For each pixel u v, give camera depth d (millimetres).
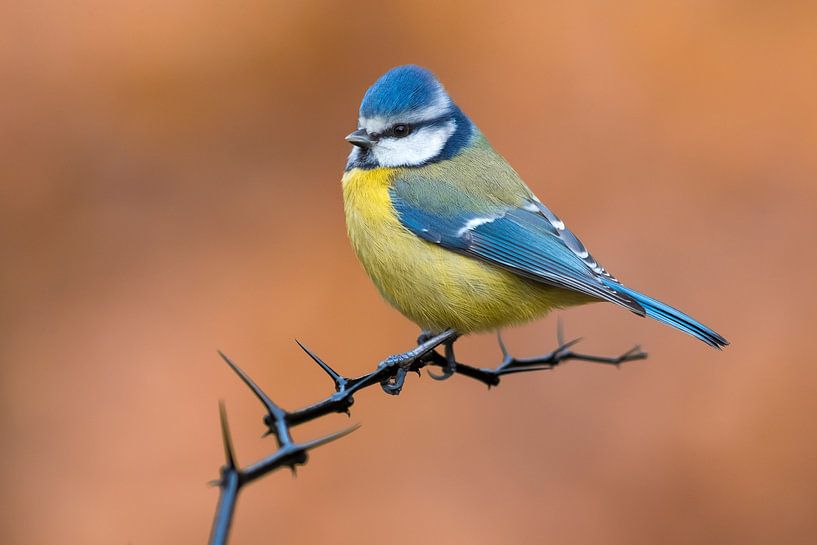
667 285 11648
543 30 12898
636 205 12086
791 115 12391
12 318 11359
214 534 3357
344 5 12867
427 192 8273
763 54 12648
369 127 8516
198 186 12273
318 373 11258
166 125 12422
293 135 12539
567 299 8469
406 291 8352
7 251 11734
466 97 12695
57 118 12258
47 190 12055
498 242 8180
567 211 12117
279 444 3945
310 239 12008
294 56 12656
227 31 12680
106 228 11984
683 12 12867
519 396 10961
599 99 12617
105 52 12422
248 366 11180
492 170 8570
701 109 12539
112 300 11539
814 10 12742
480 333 8570
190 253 11898
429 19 12852
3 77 12242
